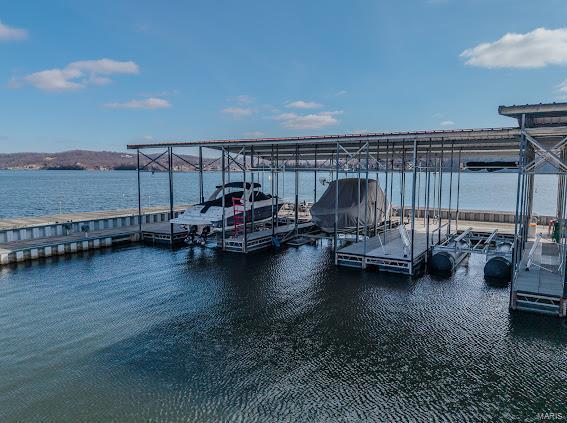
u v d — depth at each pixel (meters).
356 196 15.55
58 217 18.14
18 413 5.17
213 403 5.35
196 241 15.79
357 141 12.71
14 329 7.71
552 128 7.96
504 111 7.95
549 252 12.54
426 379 5.89
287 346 6.97
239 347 6.95
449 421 4.96
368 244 13.71
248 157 20.34
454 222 19.67
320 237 15.91
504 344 6.98
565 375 5.99
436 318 8.16
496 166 11.59
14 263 12.67
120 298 9.45
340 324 7.89
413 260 11.35
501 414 5.10
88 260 13.20
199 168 17.27
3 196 43.88
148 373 6.12
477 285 10.38
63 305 8.99
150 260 13.20
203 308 8.80
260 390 5.65
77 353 6.76
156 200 39.69
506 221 19.83
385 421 4.97
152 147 16.31
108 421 5.00
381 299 9.33
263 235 15.54
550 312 8.27
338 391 5.61
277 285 10.43
